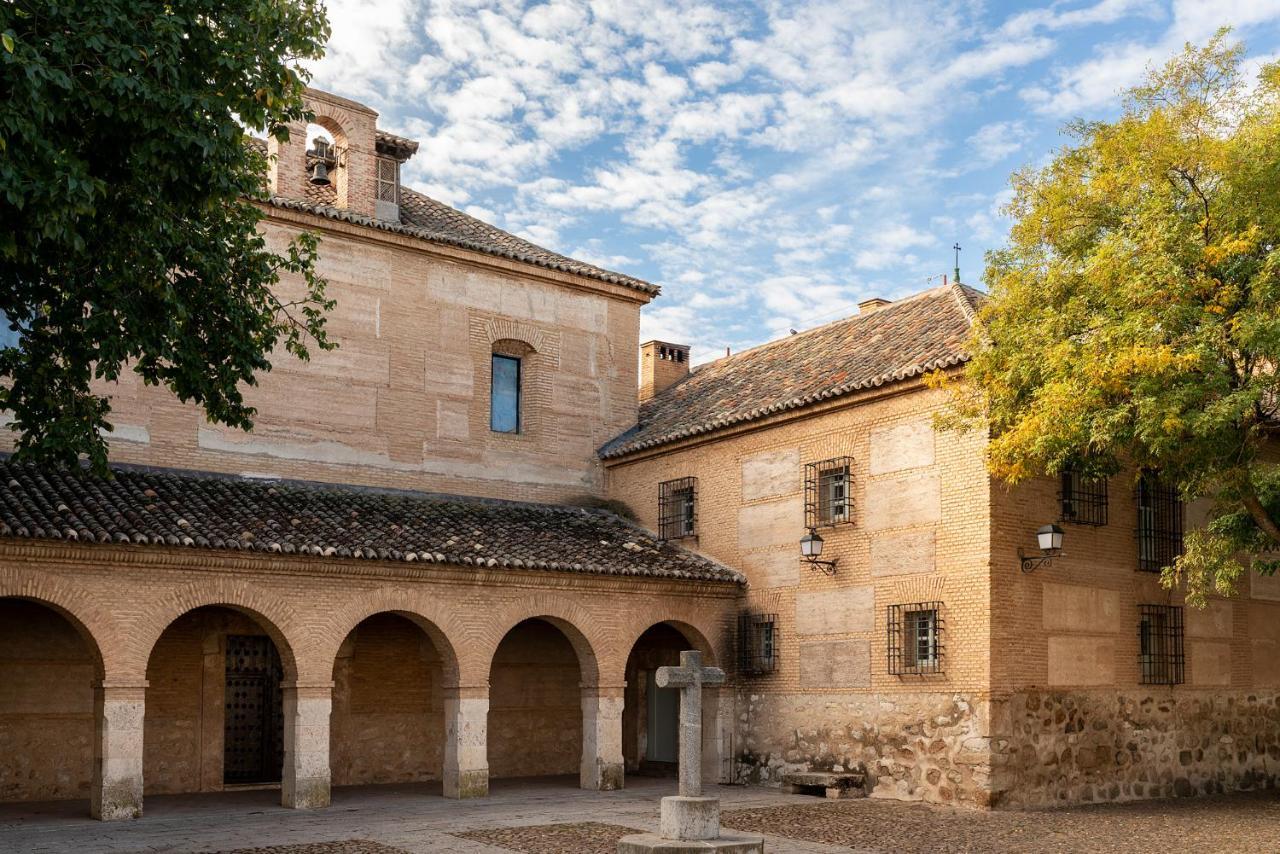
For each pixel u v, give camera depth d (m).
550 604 21.19
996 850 14.52
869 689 20.47
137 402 21.44
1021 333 16.59
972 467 19.19
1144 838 15.45
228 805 18.91
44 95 11.06
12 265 12.98
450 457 24.89
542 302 26.77
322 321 16.30
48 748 19.62
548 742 25.05
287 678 18.72
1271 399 17.34
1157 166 15.91
